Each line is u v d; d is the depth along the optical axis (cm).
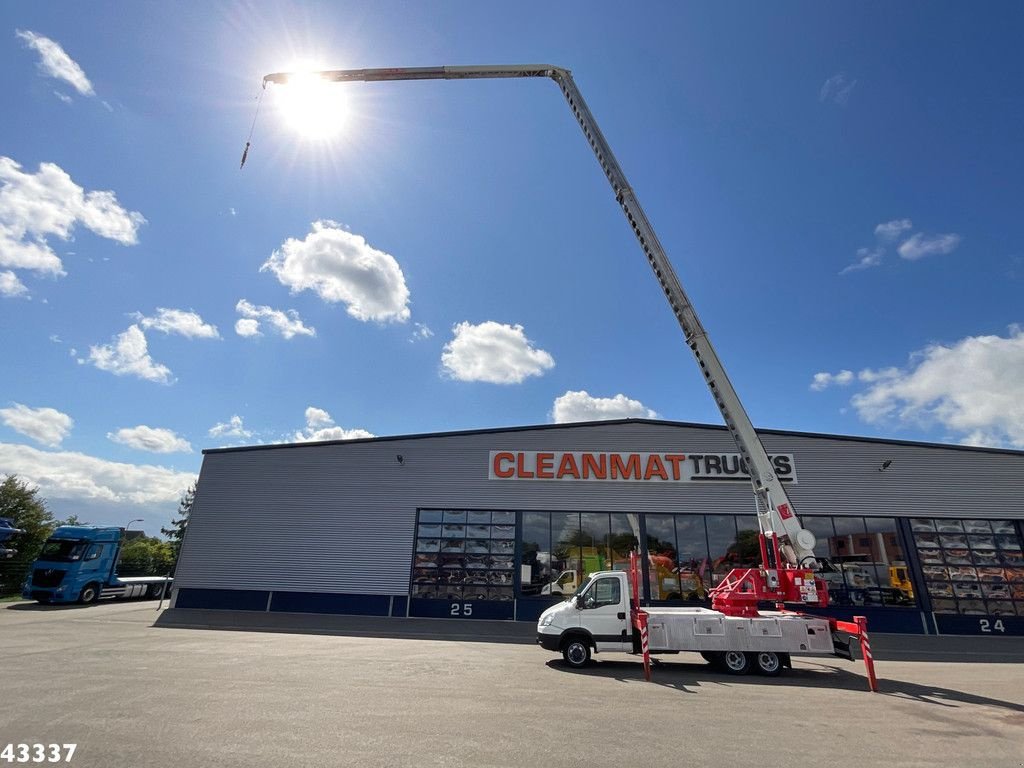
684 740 635
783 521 1224
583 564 1991
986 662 1452
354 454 2147
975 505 2005
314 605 1980
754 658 1130
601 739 627
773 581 1212
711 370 1319
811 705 842
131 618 1853
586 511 2048
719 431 2125
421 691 845
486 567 2002
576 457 2105
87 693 745
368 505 2088
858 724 730
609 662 1246
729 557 1980
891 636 1820
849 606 1894
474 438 2153
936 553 1952
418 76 1667
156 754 521
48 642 1232
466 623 1891
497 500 2075
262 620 1866
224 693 775
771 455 2077
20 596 2847
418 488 2098
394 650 1325
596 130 1555
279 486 2120
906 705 859
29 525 3659
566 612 1180
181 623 1781
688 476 2067
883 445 2083
